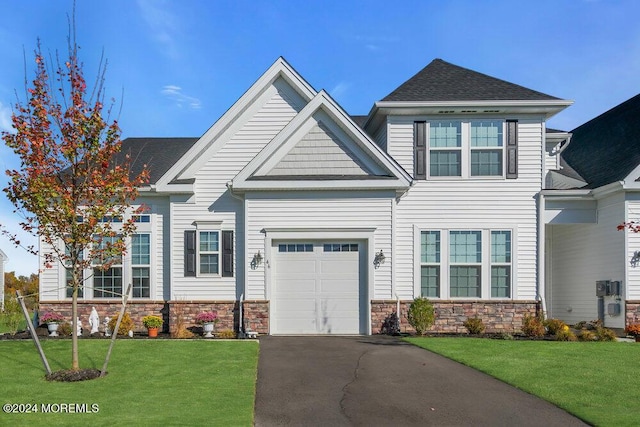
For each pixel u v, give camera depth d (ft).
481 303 54.85
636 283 53.01
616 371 34.55
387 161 52.60
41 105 31.45
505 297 55.31
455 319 54.65
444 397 29.32
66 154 31.50
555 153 62.34
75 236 32.35
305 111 53.36
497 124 56.13
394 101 54.54
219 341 45.14
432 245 55.62
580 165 65.77
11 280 137.39
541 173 55.98
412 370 35.09
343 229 53.36
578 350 41.52
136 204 58.03
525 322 51.39
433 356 39.40
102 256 34.60
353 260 54.03
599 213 57.11
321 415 26.43
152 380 32.17
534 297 55.21
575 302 62.49
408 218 55.72
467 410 27.14
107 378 32.58
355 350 41.86
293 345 44.29
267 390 30.63
